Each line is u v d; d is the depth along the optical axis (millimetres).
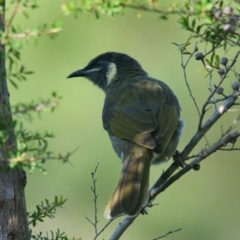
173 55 16844
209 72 7070
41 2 15172
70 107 15969
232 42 6086
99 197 14836
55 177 14688
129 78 10125
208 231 15500
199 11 5492
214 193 15992
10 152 5414
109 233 14039
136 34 17078
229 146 16203
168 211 15375
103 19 16922
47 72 16219
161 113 8742
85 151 15391
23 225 6102
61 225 13930
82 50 16547
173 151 8641
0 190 6059
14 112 5090
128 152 8422
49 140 15453
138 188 7895
